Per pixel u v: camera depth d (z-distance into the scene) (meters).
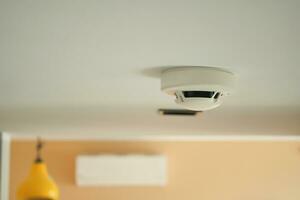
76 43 1.28
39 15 1.07
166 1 0.99
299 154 6.04
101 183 5.71
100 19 1.10
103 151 5.84
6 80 1.75
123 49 1.34
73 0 0.99
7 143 4.04
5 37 1.23
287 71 1.61
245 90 1.94
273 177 5.95
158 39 1.25
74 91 1.97
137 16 1.08
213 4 1.01
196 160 5.90
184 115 2.75
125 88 1.90
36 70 1.59
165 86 1.60
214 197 5.85
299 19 1.10
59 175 5.76
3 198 3.74
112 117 2.87
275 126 3.47
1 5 1.01
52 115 2.75
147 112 2.64
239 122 3.19
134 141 5.89
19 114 2.70
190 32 1.19
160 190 5.84
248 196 5.89
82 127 3.52
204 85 1.55
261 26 1.15
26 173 5.74
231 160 5.93
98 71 1.61
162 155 5.81
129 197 5.79
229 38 1.24
